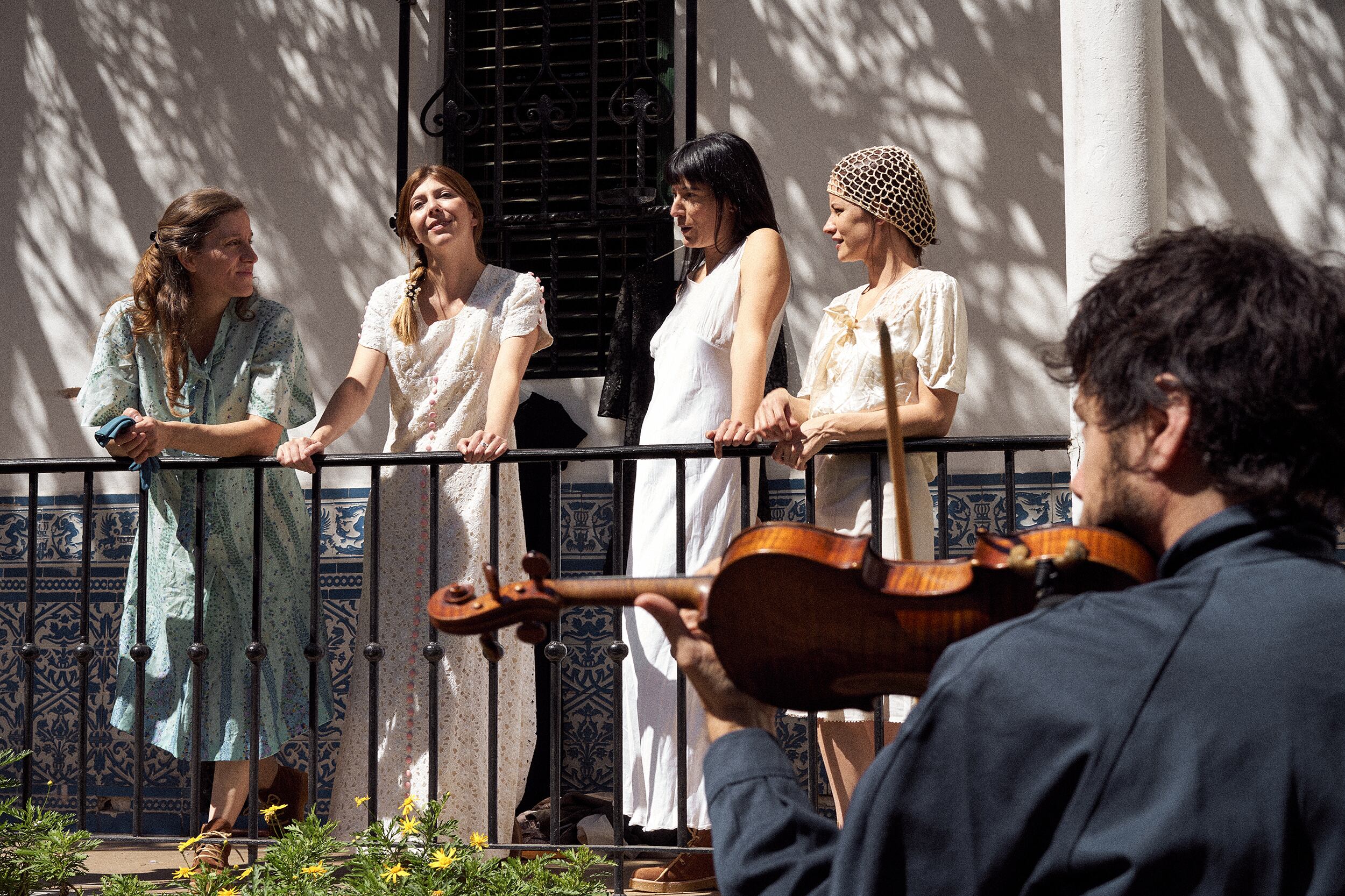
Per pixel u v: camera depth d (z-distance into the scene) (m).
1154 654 1.02
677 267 4.98
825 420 3.15
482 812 3.62
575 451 3.33
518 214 5.18
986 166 4.88
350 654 4.93
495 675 3.38
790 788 1.20
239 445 3.61
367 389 3.74
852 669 1.41
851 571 1.37
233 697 3.77
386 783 3.60
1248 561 1.08
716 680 1.42
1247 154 4.75
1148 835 0.96
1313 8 4.74
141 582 3.60
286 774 4.34
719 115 5.05
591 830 4.25
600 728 4.80
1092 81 3.33
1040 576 1.18
